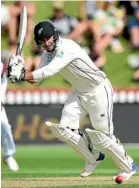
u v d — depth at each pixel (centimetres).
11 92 4597
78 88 2386
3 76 2781
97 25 5003
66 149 4369
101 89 2367
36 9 5009
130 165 2425
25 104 4612
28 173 2972
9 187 2336
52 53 2275
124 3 5053
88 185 2391
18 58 2217
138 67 5088
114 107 4662
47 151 4250
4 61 4866
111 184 2423
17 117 4603
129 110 4669
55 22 4966
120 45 5075
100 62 5019
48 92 4644
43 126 4628
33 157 3934
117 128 4659
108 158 3875
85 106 2403
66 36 4972
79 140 2427
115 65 5044
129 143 4662
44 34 2216
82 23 4991
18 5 4972
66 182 2500
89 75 2341
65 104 2430
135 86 5034
